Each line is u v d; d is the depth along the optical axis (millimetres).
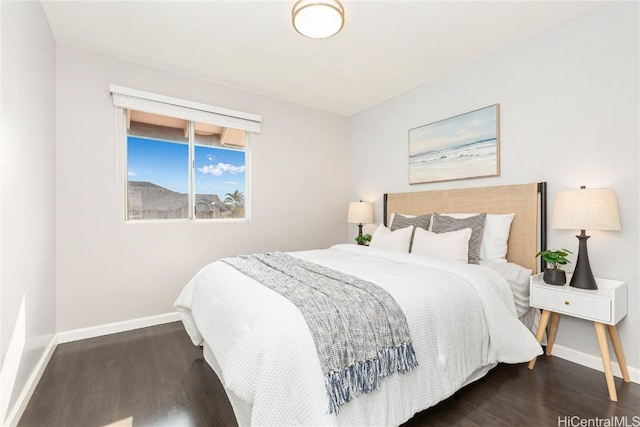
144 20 2182
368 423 1236
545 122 2301
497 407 1618
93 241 2615
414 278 1763
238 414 1366
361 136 4105
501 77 2572
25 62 1716
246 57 2703
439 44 2480
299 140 3871
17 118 1583
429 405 1438
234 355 1221
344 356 1205
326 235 4125
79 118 2541
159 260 2932
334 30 2018
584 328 2090
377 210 3865
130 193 2854
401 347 1361
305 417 1078
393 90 3428
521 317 2137
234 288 1676
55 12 2086
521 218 2420
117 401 1708
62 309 2482
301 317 1247
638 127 1872
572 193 1876
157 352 2318
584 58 2096
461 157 2861
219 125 3242
